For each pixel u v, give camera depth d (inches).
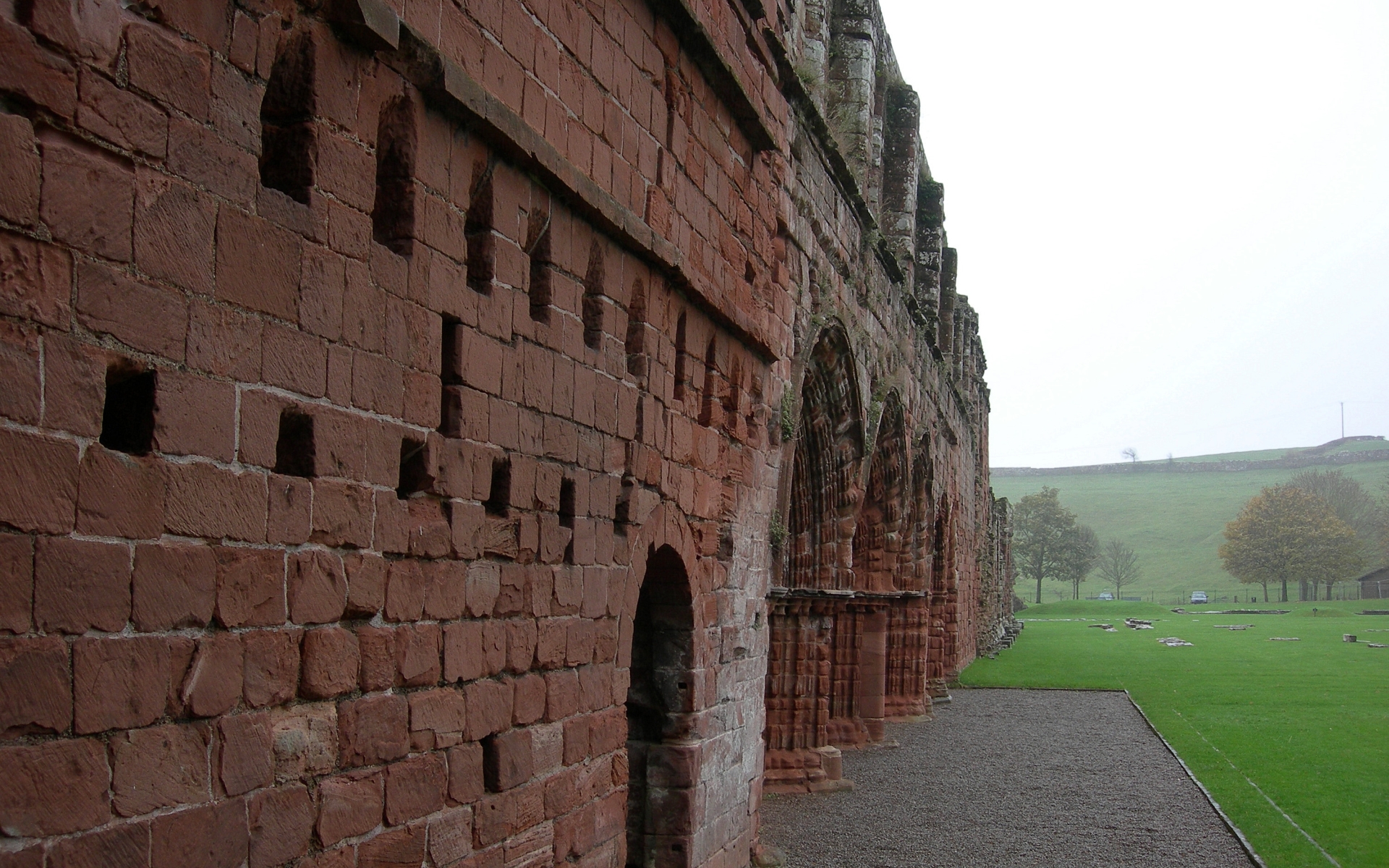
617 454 401.1
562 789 358.3
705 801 510.6
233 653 220.5
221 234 217.0
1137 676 1854.1
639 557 423.5
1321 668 1891.0
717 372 518.0
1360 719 1272.1
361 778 259.1
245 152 223.1
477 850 307.4
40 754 181.6
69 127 186.1
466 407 299.1
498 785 318.3
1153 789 882.8
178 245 207.0
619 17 395.2
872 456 1020.5
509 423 322.3
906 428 1146.0
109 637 193.9
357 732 257.1
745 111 526.0
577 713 369.4
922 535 1368.1
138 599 199.2
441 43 283.9
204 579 213.3
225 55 218.1
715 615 524.7
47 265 182.4
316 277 242.4
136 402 205.8
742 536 566.6
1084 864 643.5
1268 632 2970.0
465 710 301.9
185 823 209.5
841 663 1079.0
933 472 1405.0
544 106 339.6
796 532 893.2
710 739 520.1
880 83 1093.8
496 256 314.7
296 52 243.0
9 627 176.4
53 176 182.7
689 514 482.3
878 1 1066.1
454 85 280.7
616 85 393.4
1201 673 1857.8
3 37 175.5
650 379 430.6
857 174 930.1
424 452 281.7
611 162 389.7
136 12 199.0
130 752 198.2
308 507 240.4
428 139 282.0
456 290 294.8
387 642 268.2
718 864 530.6
